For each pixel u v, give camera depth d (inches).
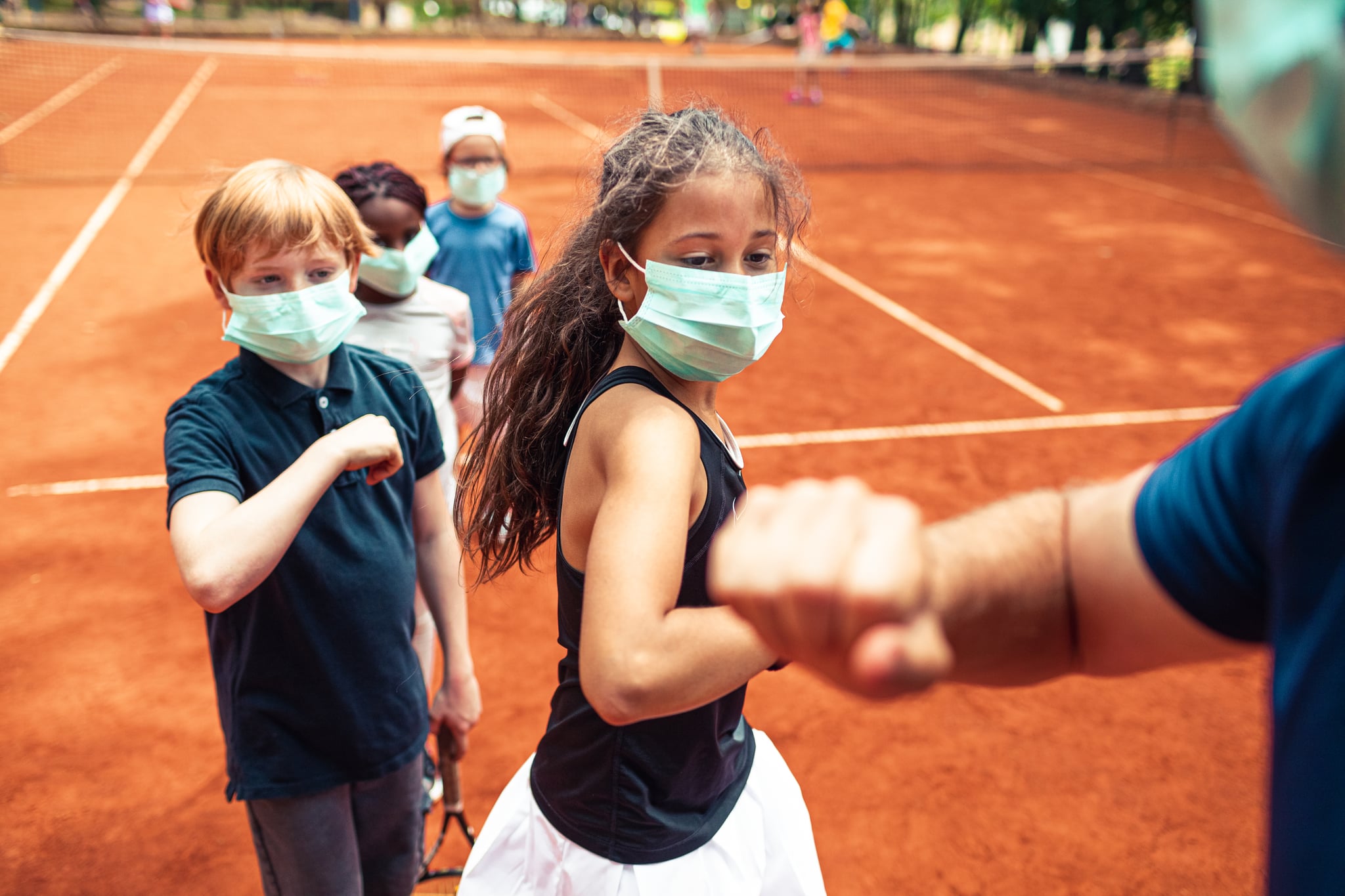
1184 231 503.8
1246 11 18.0
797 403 292.2
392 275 134.3
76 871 131.3
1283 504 23.8
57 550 205.6
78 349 314.8
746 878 75.3
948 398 297.1
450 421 145.9
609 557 53.2
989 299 392.8
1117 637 31.7
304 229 84.2
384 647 90.4
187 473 80.4
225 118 756.0
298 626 85.9
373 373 95.9
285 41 1392.7
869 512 21.1
